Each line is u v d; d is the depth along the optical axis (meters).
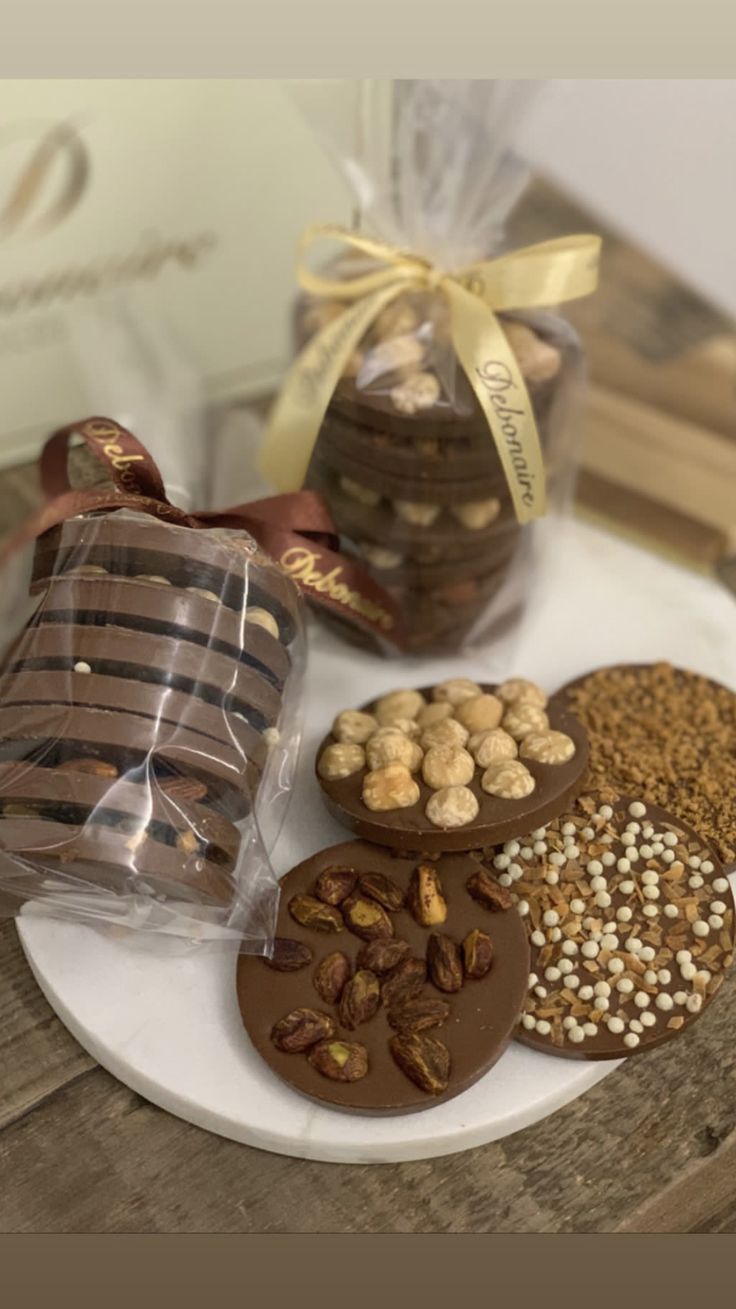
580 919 0.38
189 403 0.53
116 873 0.35
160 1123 0.36
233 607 0.37
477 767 0.40
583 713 0.45
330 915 0.37
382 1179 0.35
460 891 0.38
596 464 0.61
